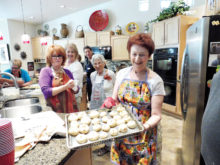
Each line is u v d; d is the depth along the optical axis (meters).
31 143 0.71
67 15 5.22
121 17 4.15
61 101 1.38
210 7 1.31
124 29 4.14
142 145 0.95
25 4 3.91
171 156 1.91
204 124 0.59
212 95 0.59
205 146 0.58
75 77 1.91
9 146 0.50
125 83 1.03
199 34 1.18
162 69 3.20
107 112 1.07
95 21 4.48
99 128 0.85
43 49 5.57
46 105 1.40
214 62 1.12
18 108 1.38
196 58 1.24
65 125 0.88
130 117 0.94
